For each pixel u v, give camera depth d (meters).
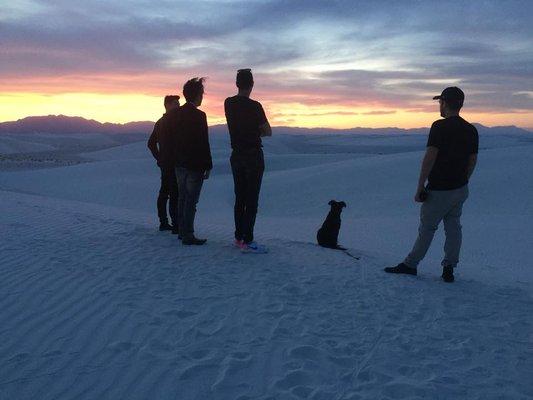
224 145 158.25
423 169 5.95
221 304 4.73
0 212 9.98
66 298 4.71
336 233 8.09
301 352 3.75
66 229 8.16
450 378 3.47
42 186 45.31
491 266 11.00
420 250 6.32
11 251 6.36
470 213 27.64
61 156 185.75
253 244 6.89
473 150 5.89
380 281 5.95
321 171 43.75
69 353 3.58
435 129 5.84
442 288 5.86
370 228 20.50
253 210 6.84
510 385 3.42
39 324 4.09
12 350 3.60
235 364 3.49
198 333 4.02
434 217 6.11
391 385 3.30
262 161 6.77
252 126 6.59
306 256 7.04
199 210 32.06
